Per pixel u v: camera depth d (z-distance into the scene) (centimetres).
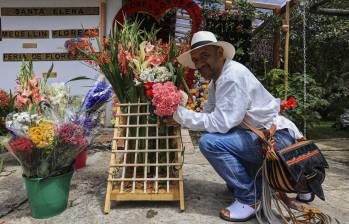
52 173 229
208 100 255
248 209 221
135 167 242
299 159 195
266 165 204
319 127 802
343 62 921
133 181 239
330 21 856
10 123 219
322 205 259
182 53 250
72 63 557
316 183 199
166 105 218
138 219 224
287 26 555
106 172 336
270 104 224
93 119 249
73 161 242
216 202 252
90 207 246
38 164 224
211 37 229
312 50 897
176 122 243
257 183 223
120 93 259
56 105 237
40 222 226
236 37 633
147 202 253
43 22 557
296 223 207
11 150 221
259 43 716
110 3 548
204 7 623
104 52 258
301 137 232
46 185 227
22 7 556
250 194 221
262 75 691
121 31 266
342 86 914
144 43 250
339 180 328
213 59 226
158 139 253
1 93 408
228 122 211
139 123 257
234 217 219
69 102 247
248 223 219
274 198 214
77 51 332
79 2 551
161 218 225
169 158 256
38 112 237
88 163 370
